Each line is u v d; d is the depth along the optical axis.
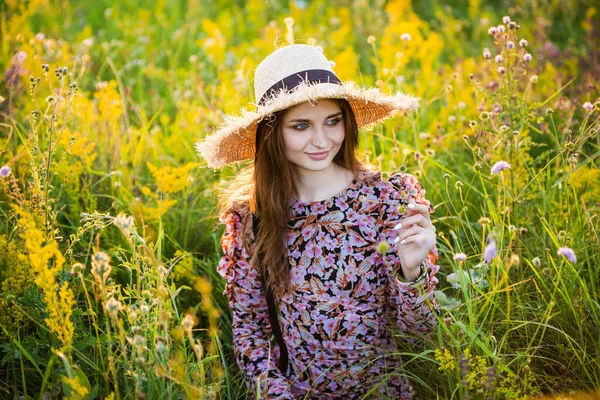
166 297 2.31
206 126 3.85
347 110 2.23
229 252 2.43
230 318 2.90
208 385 2.16
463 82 4.32
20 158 3.19
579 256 2.54
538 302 2.41
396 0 7.04
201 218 3.27
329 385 2.29
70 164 3.33
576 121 3.07
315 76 2.22
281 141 2.22
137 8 7.03
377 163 3.19
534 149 3.59
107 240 3.04
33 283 2.38
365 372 2.26
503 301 2.46
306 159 2.20
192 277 2.88
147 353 2.10
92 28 6.42
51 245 2.01
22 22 5.28
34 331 2.49
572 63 4.58
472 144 3.58
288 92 2.18
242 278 2.43
